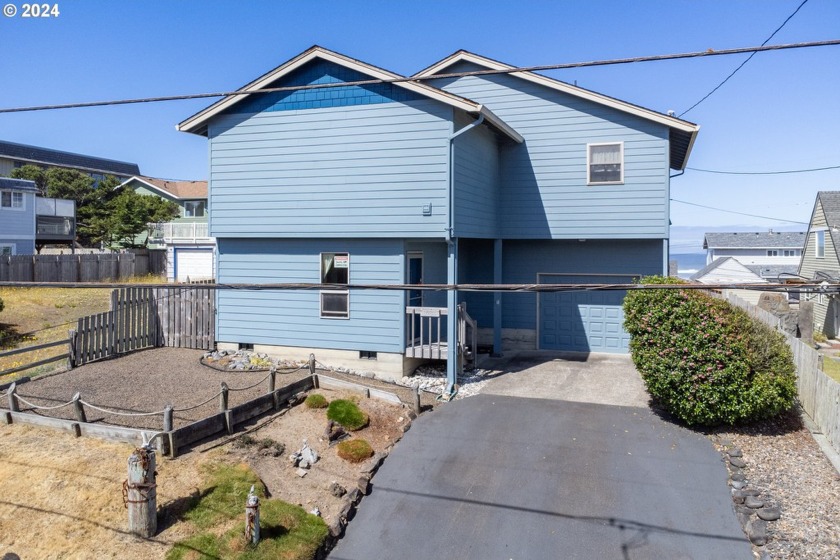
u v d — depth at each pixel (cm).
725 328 981
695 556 683
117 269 3139
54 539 660
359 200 1320
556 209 1594
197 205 4350
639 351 1048
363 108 1309
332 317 1377
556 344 1694
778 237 6053
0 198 3388
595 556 695
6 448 834
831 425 923
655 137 1516
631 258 1631
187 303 1494
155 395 1095
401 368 1322
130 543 662
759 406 958
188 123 1427
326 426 990
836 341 2294
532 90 1602
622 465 886
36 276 2650
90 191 4544
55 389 1114
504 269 1725
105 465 796
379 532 755
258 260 1440
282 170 1376
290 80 1361
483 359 1559
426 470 889
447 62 1658
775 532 706
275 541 692
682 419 1034
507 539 730
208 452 856
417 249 1428
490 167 1547
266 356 1423
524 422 1057
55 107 687
